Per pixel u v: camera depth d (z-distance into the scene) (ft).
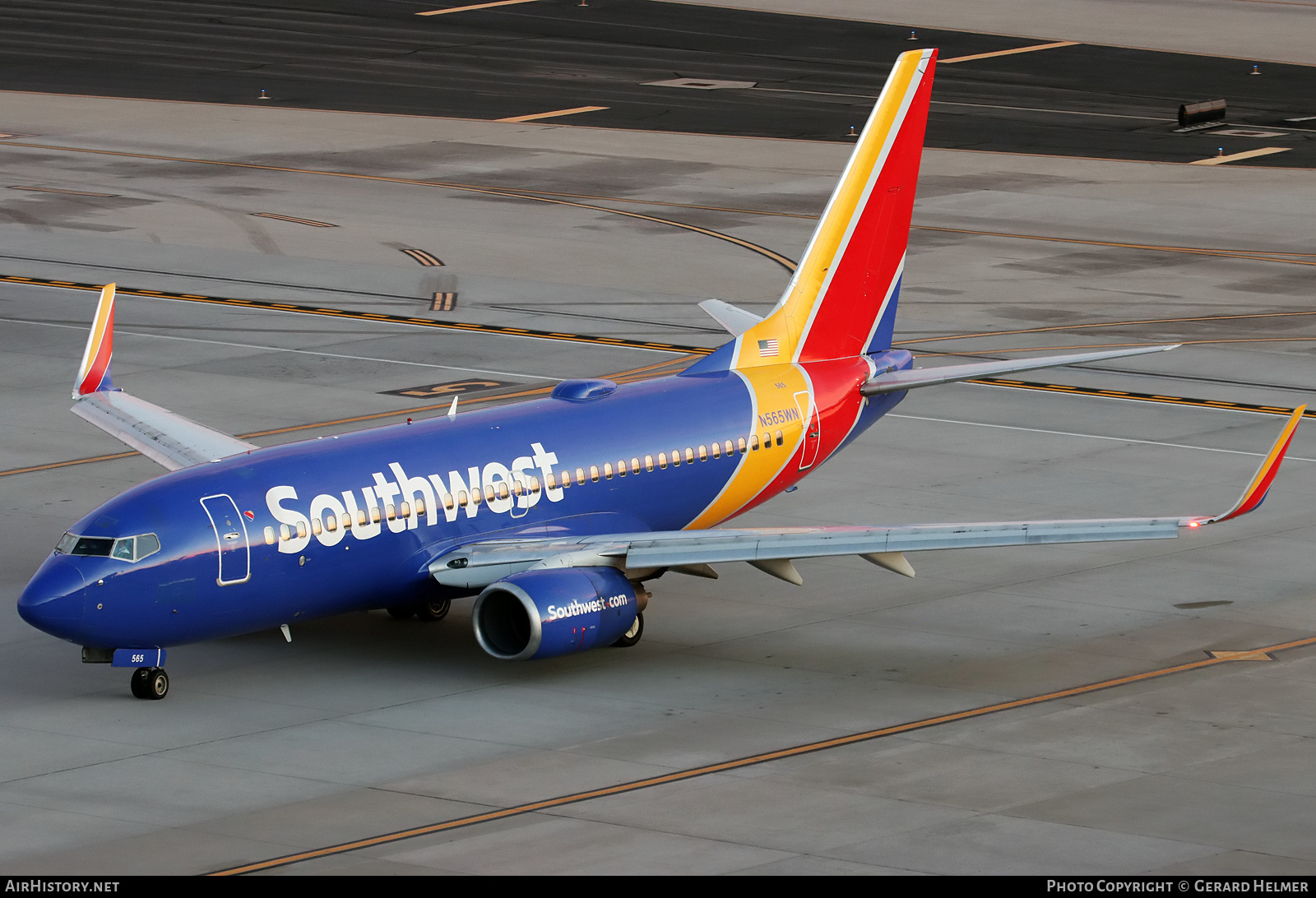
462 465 466.29
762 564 451.53
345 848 343.05
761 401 529.45
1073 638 481.05
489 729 411.95
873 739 405.80
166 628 422.41
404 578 456.45
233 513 428.15
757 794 372.38
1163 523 420.77
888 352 574.15
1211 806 366.43
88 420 533.14
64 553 420.77
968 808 364.99
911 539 433.07
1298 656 465.47
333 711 423.23
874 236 556.51
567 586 437.17
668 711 425.28
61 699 430.61
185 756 393.29
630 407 506.89
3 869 331.98
